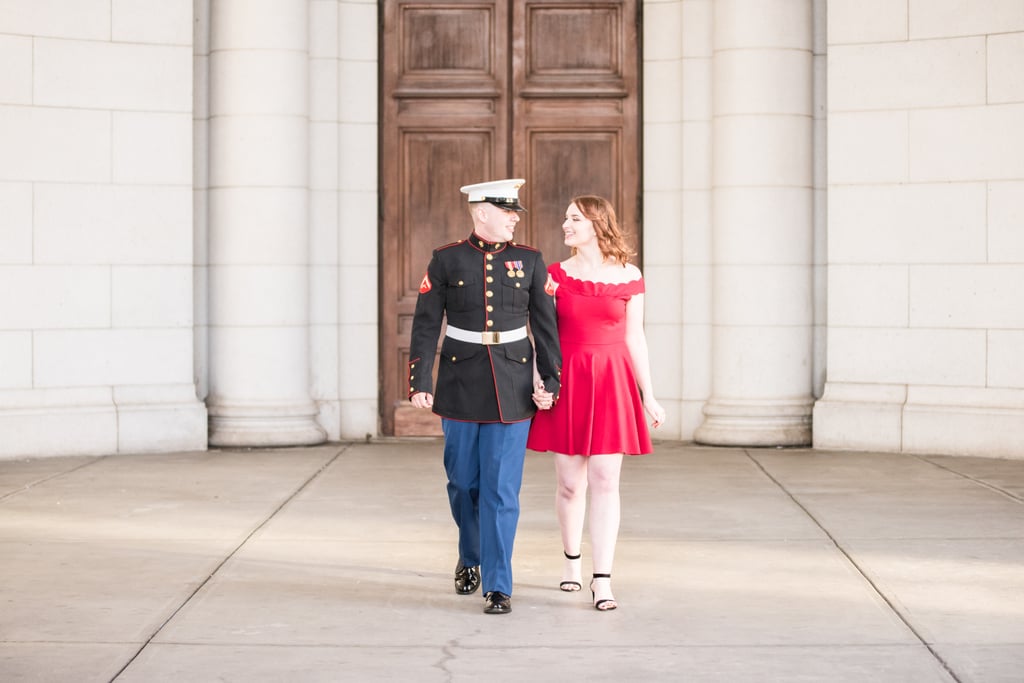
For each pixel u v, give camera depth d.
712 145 11.74
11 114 10.59
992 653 4.98
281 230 11.32
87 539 7.22
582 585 6.16
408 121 11.98
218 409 11.31
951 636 5.23
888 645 5.11
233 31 11.27
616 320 5.79
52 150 10.72
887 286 11.10
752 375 11.45
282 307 11.34
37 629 5.36
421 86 11.97
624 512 8.11
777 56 11.40
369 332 11.94
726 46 11.48
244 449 11.16
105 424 10.77
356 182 11.90
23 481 9.28
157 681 4.65
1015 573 6.35
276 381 11.35
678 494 8.80
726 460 10.51
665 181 11.92
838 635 5.27
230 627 5.41
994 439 10.62
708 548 7.01
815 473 9.74
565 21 12.02
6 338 10.58
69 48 10.76
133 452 10.87
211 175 11.42
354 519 7.88
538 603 5.82
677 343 11.94
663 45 11.91
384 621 5.51
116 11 10.88
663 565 6.60
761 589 6.07
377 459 10.59
